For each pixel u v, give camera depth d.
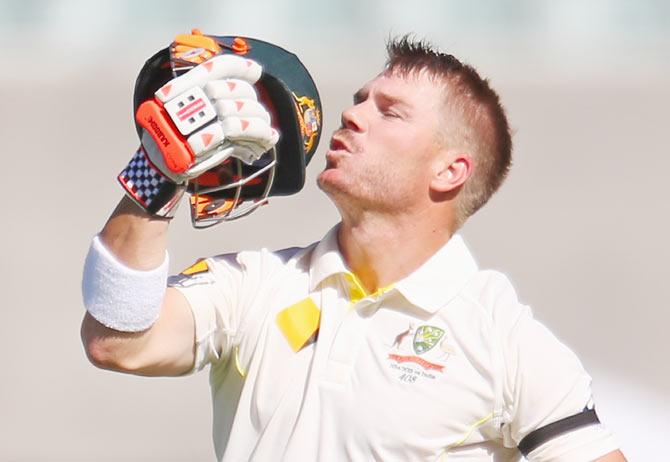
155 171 12.19
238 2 103.12
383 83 13.44
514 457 13.20
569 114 77.44
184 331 12.94
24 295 49.22
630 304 47.19
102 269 12.31
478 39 98.31
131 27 101.94
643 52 94.56
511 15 102.69
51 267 52.69
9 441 34.81
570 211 59.47
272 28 101.69
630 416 27.70
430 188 13.27
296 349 12.96
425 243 13.29
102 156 68.75
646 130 74.75
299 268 13.54
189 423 36.50
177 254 49.06
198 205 13.07
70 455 33.75
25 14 100.81
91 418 36.84
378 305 13.05
